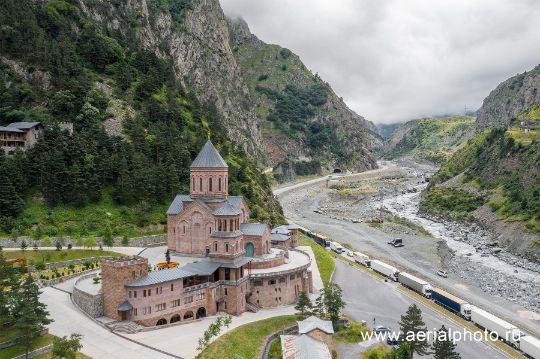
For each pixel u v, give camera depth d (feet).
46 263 354.74
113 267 276.21
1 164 429.38
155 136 542.16
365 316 346.74
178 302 297.53
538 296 415.23
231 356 253.85
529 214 629.92
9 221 398.21
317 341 262.67
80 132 504.02
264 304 343.46
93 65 618.85
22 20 585.22
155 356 237.45
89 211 449.48
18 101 524.93
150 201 484.33
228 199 398.62
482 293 420.36
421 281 404.16
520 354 287.28
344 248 572.10
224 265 324.80
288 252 416.05
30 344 229.45
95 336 255.91
